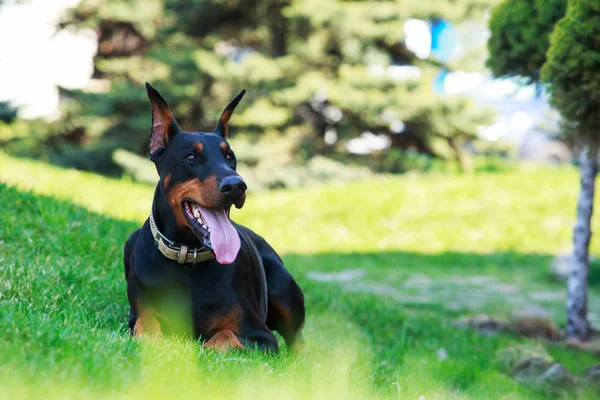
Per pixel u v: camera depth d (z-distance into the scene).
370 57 23.53
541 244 16.19
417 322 8.80
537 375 7.24
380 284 12.45
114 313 5.53
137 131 23.03
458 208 17.73
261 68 21.97
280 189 22.08
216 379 3.48
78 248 6.79
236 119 22.31
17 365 2.98
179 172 4.41
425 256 15.36
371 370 5.75
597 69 6.62
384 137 24.61
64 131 24.38
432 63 24.48
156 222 4.60
